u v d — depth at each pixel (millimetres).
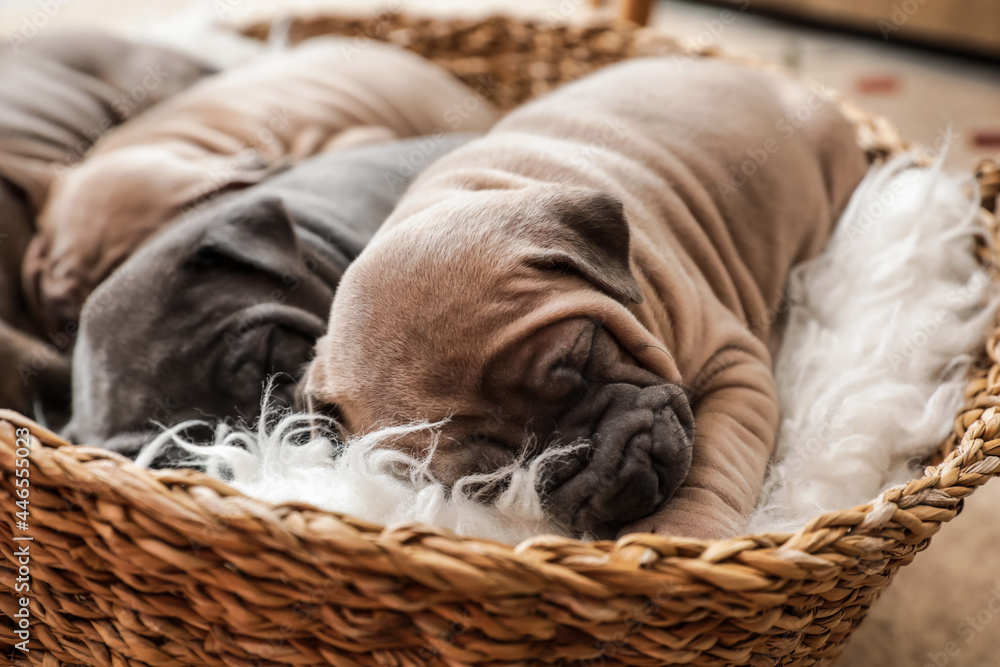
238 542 338
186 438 417
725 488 389
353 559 333
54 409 494
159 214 494
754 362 430
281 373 424
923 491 359
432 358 376
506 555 331
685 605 335
